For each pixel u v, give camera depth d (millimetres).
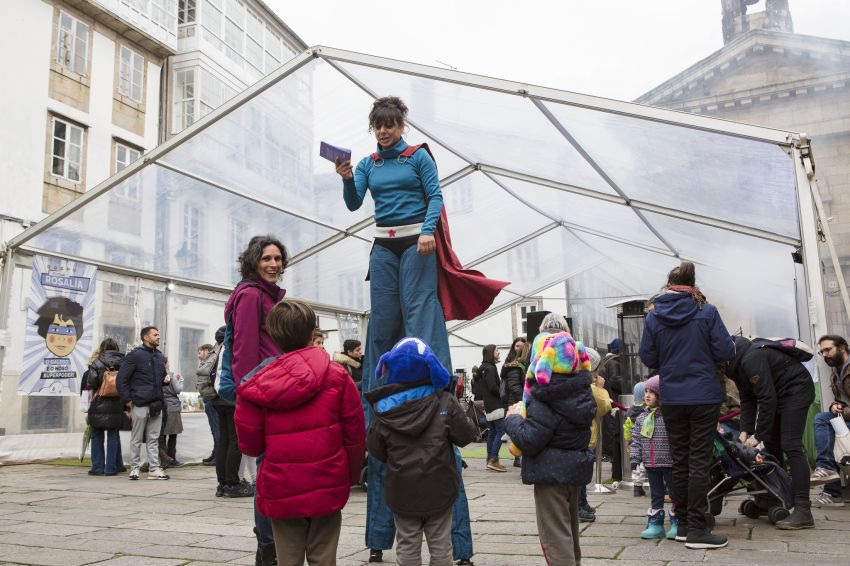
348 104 8297
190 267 11062
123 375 8906
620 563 4082
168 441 10797
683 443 4750
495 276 14625
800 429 5402
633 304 8406
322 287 12836
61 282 10234
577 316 18250
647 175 8523
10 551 4562
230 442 7262
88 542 4875
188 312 11688
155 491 7773
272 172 9016
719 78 33844
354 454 3066
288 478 2926
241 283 3887
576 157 8641
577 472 3416
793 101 32562
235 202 9805
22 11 20000
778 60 32938
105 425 9320
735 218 9109
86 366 10484
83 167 21688
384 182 4125
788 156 6746
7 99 19375
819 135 32062
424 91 7719
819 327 6844
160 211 9547
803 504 5336
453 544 3844
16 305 13180
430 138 9352
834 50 31828
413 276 4020
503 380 9672
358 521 5859
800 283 9164
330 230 10898
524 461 3510
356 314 14453
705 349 4656
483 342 22609
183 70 25734
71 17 21578
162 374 9133
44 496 7352
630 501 7000
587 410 3428
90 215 9508
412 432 3232
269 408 2990
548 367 3422
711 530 5262
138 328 10844
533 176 9984
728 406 6133
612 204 10203
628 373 8305
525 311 22562
